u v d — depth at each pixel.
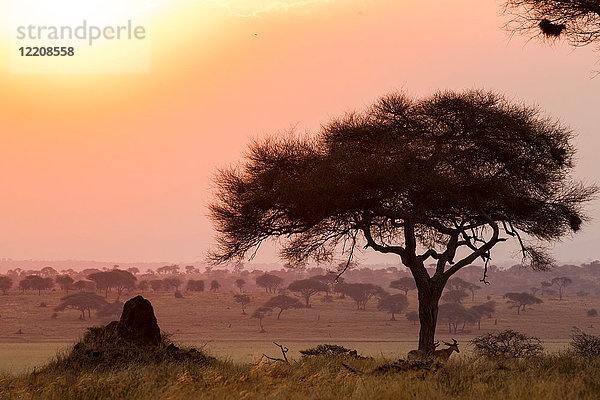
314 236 97.25
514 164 92.50
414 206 91.25
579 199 94.50
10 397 45.84
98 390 46.94
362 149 95.75
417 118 95.06
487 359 64.62
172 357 62.66
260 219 95.88
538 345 82.56
